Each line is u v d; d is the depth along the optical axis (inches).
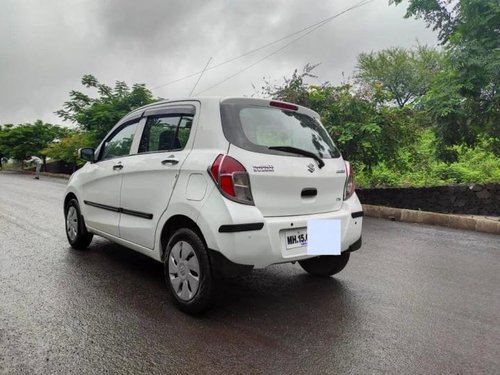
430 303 146.1
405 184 414.9
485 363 105.3
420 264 196.9
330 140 162.2
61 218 315.3
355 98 369.7
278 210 130.4
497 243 244.2
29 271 175.0
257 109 141.2
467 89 303.9
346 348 112.0
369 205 364.2
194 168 130.1
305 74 400.5
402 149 396.8
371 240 250.4
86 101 779.4
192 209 128.0
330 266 168.4
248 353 108.4
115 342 113.2
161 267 185.8
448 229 289.3
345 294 154.3
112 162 178.4
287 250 130.0
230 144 126.3
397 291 158.2
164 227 142.4
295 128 148.5
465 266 193.9
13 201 431.8
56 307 136.6
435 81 341.7
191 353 108.0
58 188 629.3
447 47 320.8
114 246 223.5
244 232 119.8
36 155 1349.7
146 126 165.3
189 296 131.5
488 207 339.0
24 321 125.1
